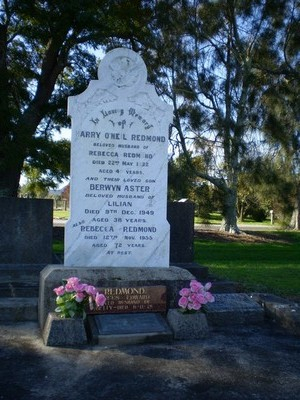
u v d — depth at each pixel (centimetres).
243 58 731
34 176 866
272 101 732
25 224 339
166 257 237
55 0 580
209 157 741
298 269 416
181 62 710
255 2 714
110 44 723
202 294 209
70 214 229
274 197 763
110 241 232
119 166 233
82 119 230
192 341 202
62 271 213
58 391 149
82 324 193
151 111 237
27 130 602
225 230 810
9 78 631
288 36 741
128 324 200
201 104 725
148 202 236
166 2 705
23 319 227
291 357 185
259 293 275
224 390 153
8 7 618
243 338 209
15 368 167
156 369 168
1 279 310
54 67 717
